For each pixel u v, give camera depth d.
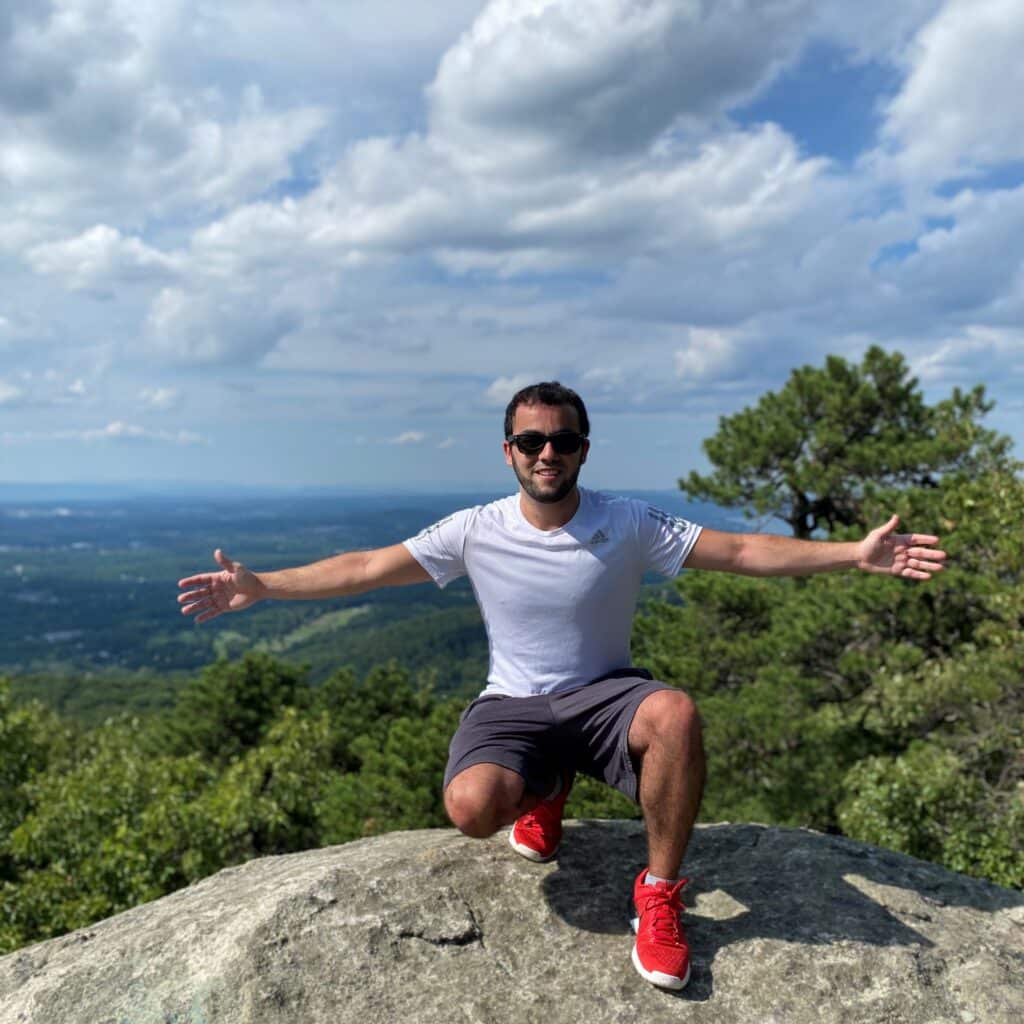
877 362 15.77
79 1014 2.66
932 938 2.90
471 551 3.00
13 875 12.61
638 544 2.93
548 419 2.79
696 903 3.06
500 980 2.63
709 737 11.66
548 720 2.85
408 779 11.56
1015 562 9.66
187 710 23.62
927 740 10.68
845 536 12.38
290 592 3.06
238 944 2.70
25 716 13.84
